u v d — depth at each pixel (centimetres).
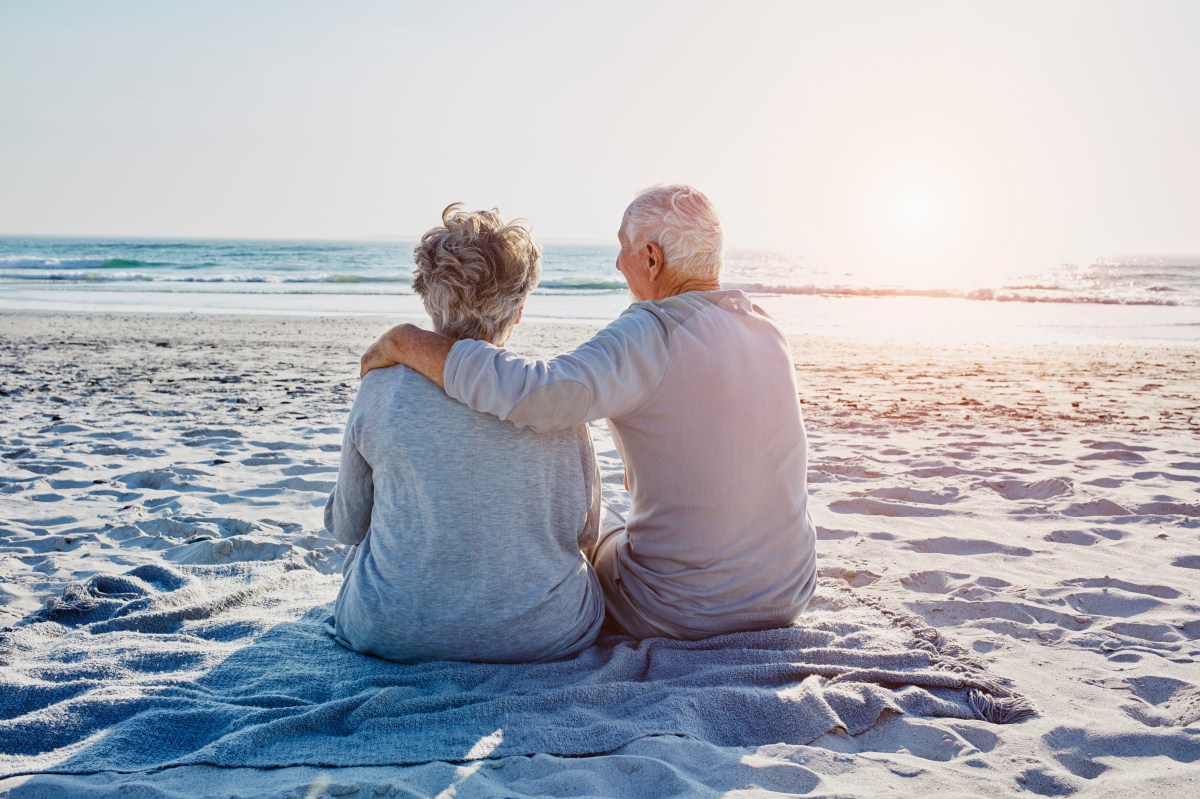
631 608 255
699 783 184
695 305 233
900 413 775
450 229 228
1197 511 436
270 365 1116
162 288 3014
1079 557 368
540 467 229
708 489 235
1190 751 205
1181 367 1186
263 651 246
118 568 338
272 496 457
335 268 4853
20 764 189
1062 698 236
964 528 412
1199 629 286
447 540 225
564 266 5728
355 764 191
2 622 279
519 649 237
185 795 176
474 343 218
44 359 1121
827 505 455
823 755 199
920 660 250
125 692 219
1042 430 691
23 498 445
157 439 604
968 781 189
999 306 2533
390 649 238
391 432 223
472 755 194
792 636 253
